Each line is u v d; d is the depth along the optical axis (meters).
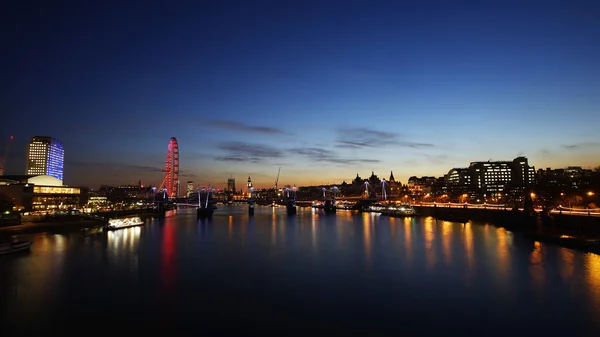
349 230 191.75
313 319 60.91
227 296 72.69
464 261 102.31
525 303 67.38
